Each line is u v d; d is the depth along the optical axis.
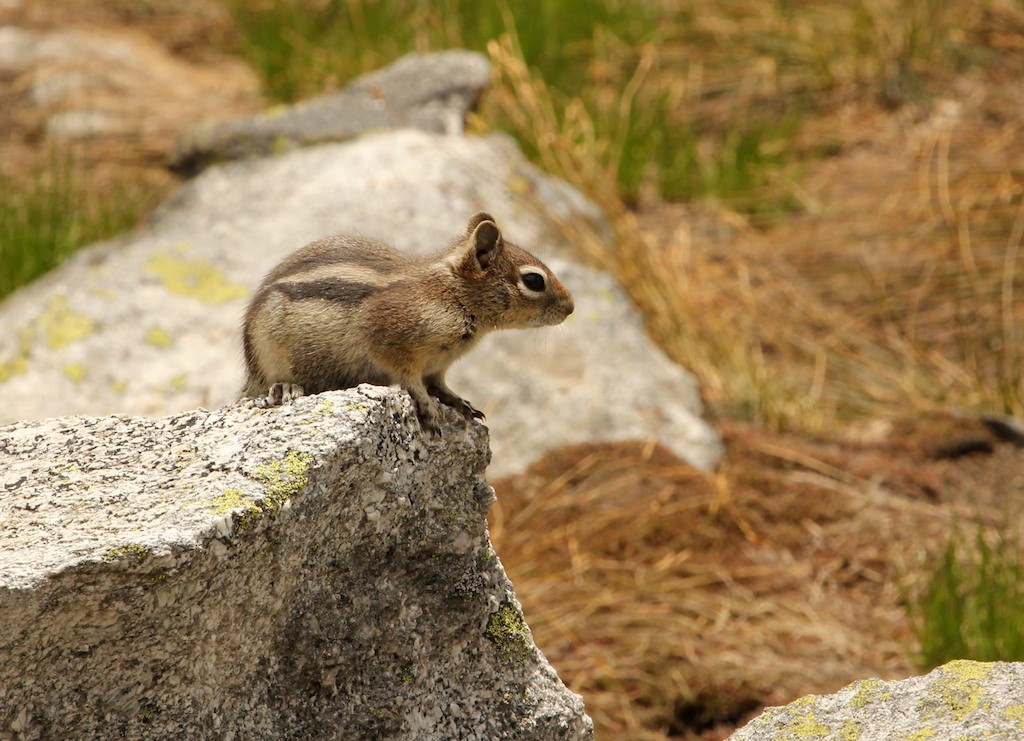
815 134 21.20
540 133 17.92
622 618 11.63
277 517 5.26
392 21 22.97
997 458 14.41
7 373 13.25
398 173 15.68
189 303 14.16
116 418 6.02
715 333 16.08
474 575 6.41
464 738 6.39
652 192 20.44
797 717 6.19
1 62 24.08
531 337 14.28
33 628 4.77
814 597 12.12
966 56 22.20
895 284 17.59
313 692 5.93
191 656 5.31
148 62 24.56
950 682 6.03
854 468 14.00
